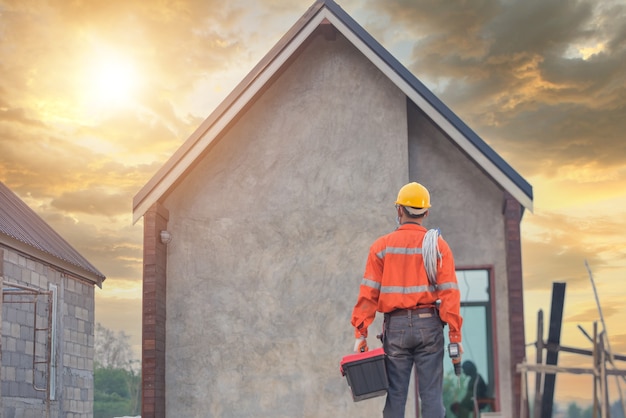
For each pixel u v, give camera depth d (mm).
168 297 11922
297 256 11922
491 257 12047
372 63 12422
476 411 10680
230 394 11578
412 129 12562
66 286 21625
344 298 11734
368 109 12289
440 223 12203
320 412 11398
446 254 6023
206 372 11672
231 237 12062
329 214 12008
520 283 10945
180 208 12172
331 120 12305
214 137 11680
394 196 11977
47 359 18047
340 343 11586
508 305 11477
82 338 22547
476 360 11781
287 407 11461
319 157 12211
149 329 11336
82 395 22328
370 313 6148
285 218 12055
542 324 10766
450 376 11773
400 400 6004
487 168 11117
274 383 11555
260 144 12320
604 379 9898
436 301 6137
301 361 11586
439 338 6020
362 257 11828
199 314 11859
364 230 11898
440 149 12461
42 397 19656
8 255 18281
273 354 11648
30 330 19250
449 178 12344
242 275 11930
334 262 11852
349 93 12367
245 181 12219
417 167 12414
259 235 12031
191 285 11945
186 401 11602
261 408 11492
